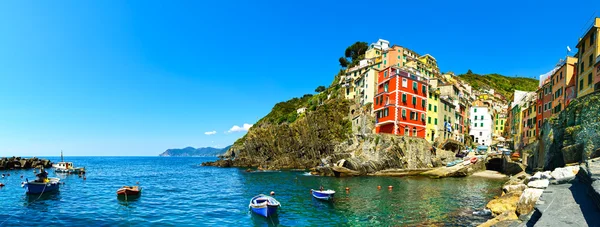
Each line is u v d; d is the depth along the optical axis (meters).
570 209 14.73
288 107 162.38
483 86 176.75
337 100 106.75
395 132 74.31
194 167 127.62
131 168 125.75
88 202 39.56
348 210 31.97
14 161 109.50
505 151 72.75
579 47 48.62
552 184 21.12
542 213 14.99
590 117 37.94
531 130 80.12
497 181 56.38
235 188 52.50
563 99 57.31
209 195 45.06
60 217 31.42
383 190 45.25
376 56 135.25
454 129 96.62
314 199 38.28
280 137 110.62
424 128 80.56
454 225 25.02
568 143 41.06
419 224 25.86
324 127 99.75
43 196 44.06
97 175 86.00
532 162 61.38
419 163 71.06
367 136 74.69
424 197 38.88
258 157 119.06
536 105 76.44
